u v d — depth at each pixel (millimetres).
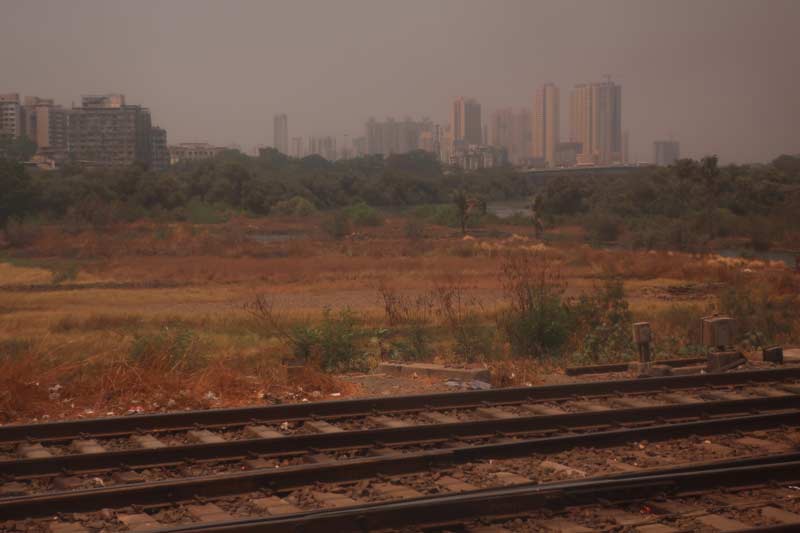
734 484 11609
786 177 158625
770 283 49844
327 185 198125
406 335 27562
